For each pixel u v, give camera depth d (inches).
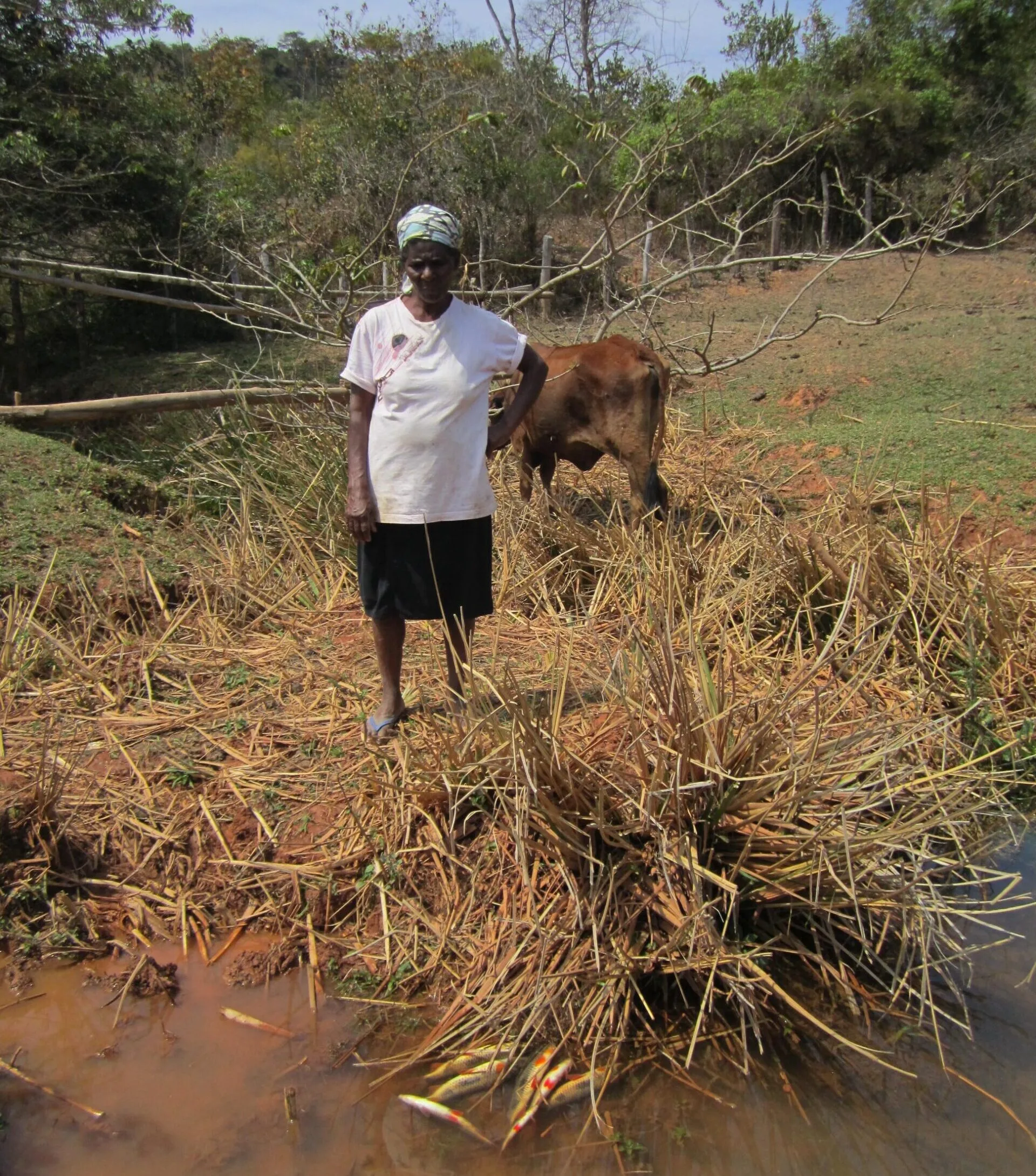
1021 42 866.1
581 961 124.0
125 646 187.5
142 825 146.0
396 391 141.0
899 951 134.6
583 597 212.5
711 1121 113.0
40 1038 122.1
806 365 362.0
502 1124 112.0
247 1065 118.5
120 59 471.8
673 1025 124.0
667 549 200.7
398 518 143.8
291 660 185.0
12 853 141.0
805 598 195.2
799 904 130.2
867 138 745.0
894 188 748.6
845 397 326.6
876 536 206.5
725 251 655.8
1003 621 187.6
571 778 130.0
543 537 223.6
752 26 890.7
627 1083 116.9
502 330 143.9
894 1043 122.7
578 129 498.0
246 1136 109.8
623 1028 119.9
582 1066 118.2
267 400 271.0
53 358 535.2
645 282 305.1
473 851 138.4
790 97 734.5
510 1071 117.4
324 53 944.3
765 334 417.7
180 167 491.2
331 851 142.0
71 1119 111.7
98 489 236.4
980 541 213.6
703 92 354.9
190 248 479.5
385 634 153.4
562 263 569.3
